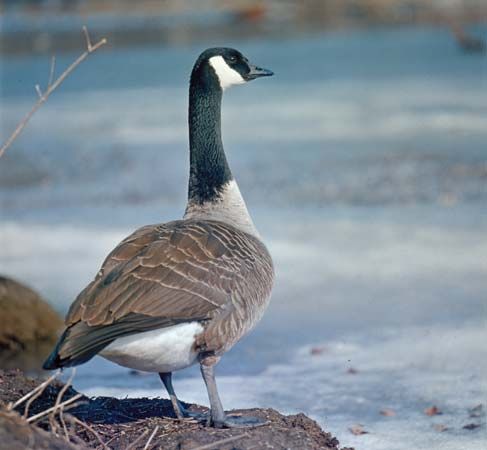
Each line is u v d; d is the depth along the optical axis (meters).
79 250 16.06
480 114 27.25
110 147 25.50
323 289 13.70
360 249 15.62
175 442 7.02
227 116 29.53
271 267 7.80
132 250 7.09
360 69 38.44
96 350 6.29
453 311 12.45
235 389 10.12
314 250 15.65
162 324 6.66
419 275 14.10
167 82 38.28
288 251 15.64
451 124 26.06
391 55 42.38
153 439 7.17
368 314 12.55
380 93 31.95
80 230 17.50
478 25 54.38
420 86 33.00
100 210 19.08
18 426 6.24
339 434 8.81
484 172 20.61
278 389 10.10
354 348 11.42
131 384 10.42
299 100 31.75
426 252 15.24
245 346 11.71
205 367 7.23
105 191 20.69
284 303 13.20
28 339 12.34
